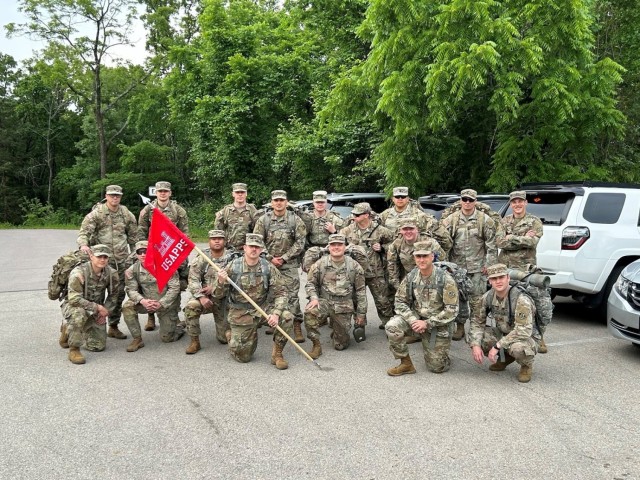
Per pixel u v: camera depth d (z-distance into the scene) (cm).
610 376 538
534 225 693
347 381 528
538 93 1041
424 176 1284
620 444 390
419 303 552
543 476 346
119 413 449
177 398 483
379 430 414
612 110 1100
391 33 1123
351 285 636
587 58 1077
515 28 990
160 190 766
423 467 358
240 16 2500
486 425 422
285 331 581
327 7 2064
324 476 347
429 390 501
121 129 4094
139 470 356
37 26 3469
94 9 3516
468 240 685
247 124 2247
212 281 647
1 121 4791
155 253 628
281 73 2219
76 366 576
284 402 472
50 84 3981
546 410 452
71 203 4869
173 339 678
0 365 577
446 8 1018
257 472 353
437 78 1011
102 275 632
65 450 385
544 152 1198
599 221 712
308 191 1986
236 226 757
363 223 716
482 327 549
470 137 1311
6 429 419
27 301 927
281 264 714
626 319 578
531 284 536
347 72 1418
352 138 1741
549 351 624
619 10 1322
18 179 4972
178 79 2417
